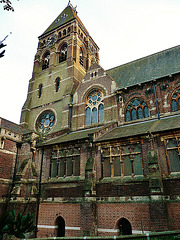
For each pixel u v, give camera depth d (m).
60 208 22.02
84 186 20.22
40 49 46.72
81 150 23.62
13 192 22.84
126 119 27.97
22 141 27.45
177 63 28.31
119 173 20.36
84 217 18.97
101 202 19.83
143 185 18.55
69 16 46.78
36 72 44.19
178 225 16.19
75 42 41.78
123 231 18.33
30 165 25.33
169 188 17.62
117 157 21.05
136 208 18.06
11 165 25.55
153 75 28.72
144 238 11.53
